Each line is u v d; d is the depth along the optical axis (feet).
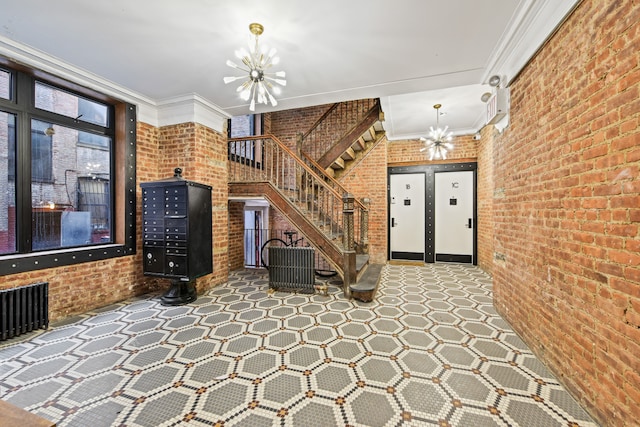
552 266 6.82
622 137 4.73
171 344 8.29
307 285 13.29
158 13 7.36
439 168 20.83
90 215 11.53
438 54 9.44
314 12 7.39
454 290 13.92
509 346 8.20
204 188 12.21
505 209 9.86
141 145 12.89
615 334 4.86
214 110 13.93
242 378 6.66
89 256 10.84
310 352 7.88
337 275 17.20
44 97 10.15
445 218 20.92
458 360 7.47
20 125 9.39
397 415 5.47
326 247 13.23
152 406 5.70
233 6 7.13
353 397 6.00
